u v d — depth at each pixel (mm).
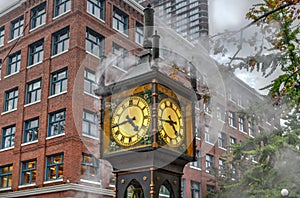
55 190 20922
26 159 23422
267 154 17500
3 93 26438
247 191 17875
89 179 20641
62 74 23312
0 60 27547
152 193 2602
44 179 22078
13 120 25156
